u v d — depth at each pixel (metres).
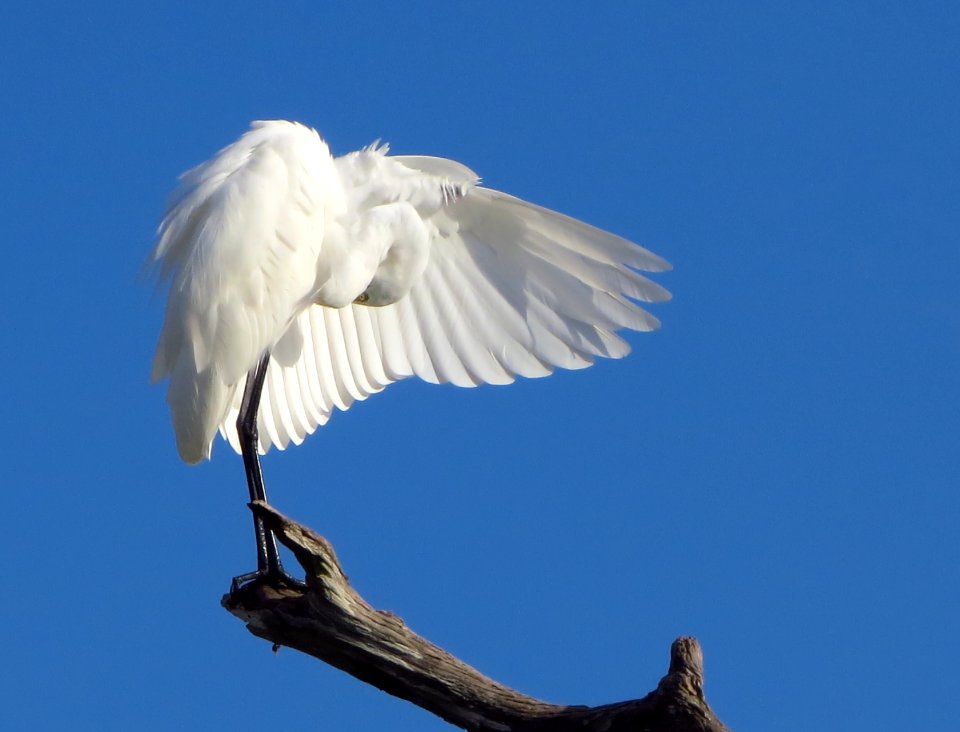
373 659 9.31
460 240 12.66
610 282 12.15
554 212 11.95
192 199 11.17
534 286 12.53
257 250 11.07
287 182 11.37
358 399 13.24
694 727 8.52
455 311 12.88
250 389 11.52
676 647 8.63
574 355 12.62
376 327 13.04
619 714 8.76
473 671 9.34
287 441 13.09
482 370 12.90
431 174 12.28
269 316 11.24
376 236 11.99
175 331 10.82
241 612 9.72
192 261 10.91
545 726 9.07
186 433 10.87
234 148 11.55
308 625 9.40
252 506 8.98
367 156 12.19
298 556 9.11
